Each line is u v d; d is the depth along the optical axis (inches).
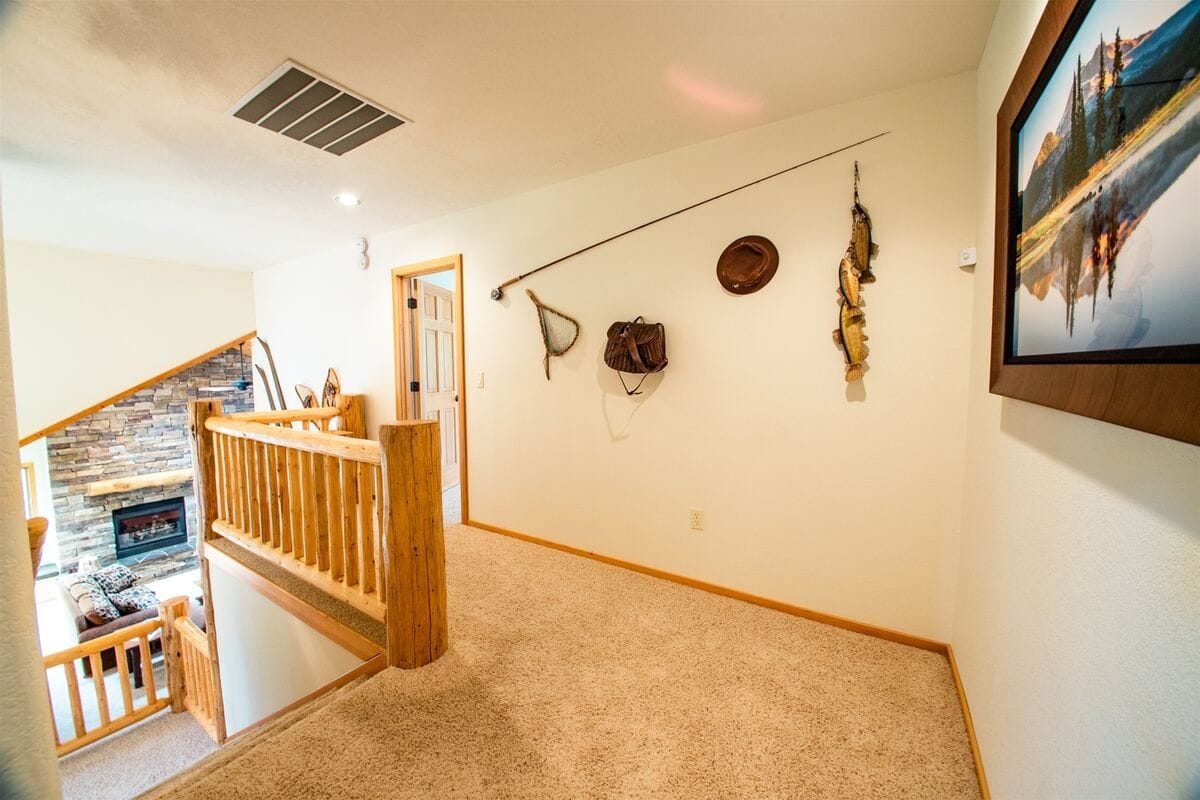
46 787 19.2
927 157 66.4
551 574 96.4
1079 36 29.5
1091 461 29.7
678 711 58.2
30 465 192.2
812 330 76.1
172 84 65.4
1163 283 20.9
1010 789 40.3
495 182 101.6
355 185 102.6
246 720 98.7
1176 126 20.2
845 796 47.3
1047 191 34.6
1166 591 21.9
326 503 78.6
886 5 52.2
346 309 154.1
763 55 60.5
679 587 90.6
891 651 70.1
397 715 56.6
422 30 55.7
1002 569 46.0
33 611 19.2
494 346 117.3
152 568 213.2
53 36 55.2
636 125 78.1
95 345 159.2
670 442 91.8
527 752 51.7
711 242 84.4
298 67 62.2
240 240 146.5
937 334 67.2
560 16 53.6
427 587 65.9
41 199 108.9
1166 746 21.2
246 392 240.2
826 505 77.0
